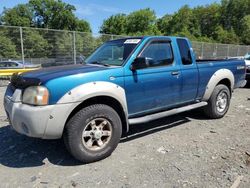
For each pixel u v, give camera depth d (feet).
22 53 43.04
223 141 16.47
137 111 15.76
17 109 12.70
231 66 21.97
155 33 244.83
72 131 13.01
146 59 15.02
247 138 16.99
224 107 21.58
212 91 20.27
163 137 17.17
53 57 45.85
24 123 12.56
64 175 12.53
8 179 12.21
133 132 18.10
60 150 15.25
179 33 228.02
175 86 17.31
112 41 17.99
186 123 20.11
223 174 12.41
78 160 13.57
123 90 14.57
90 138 13.66
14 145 15.97
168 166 13.23
